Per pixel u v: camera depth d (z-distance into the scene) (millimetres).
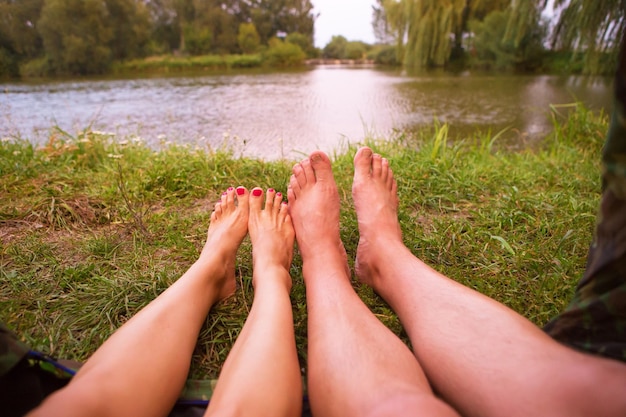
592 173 2225
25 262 1348
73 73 10688
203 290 986
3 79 8789
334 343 740
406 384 627
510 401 573
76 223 1644
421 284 891
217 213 1400
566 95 7031
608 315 588
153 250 1443
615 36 4020
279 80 10961
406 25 14180
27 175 2180
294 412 671
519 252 1391
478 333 692
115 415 619
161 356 746
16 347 657
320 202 1323
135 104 6754
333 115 5816
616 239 557
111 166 2455
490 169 2332
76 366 808
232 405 621
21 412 661
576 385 529
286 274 1107
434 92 7973
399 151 2752
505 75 10898
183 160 2371
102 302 1149
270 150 3857
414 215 1729
